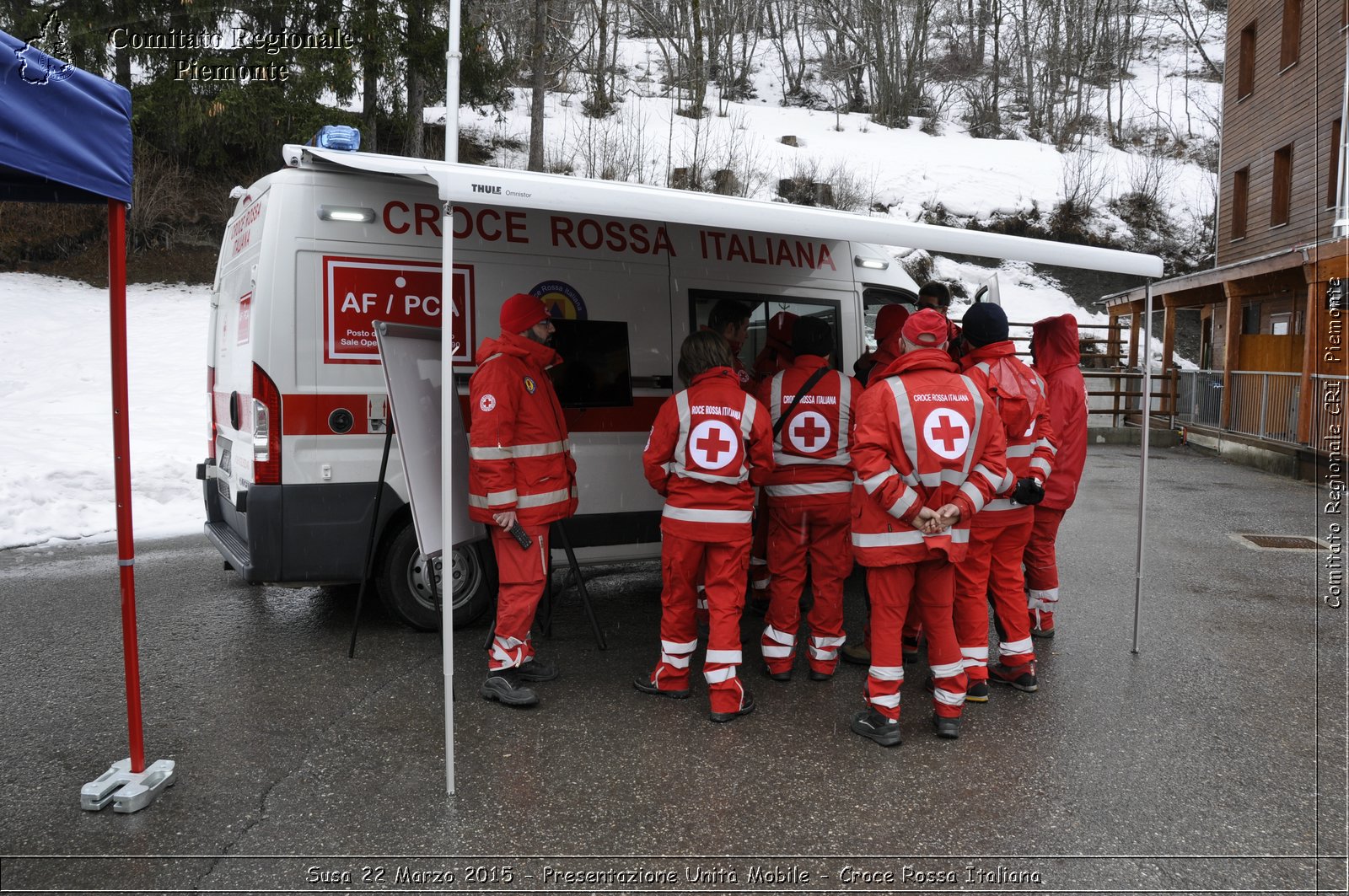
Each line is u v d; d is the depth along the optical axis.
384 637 5.35
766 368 5.53
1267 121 19.11
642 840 3.17
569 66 31.30
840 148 33.09
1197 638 5.60
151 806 3.36
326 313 4.98
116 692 4.47
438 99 28.12
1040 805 3.47
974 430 3.88
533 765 3.74
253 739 3.94
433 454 4.48
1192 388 17.20
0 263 20.00
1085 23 42.16
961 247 4.62
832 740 4.05
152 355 16.25
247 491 4.89
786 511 4.71
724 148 30.45
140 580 6.62
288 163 4.97
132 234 21.25
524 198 3.57
